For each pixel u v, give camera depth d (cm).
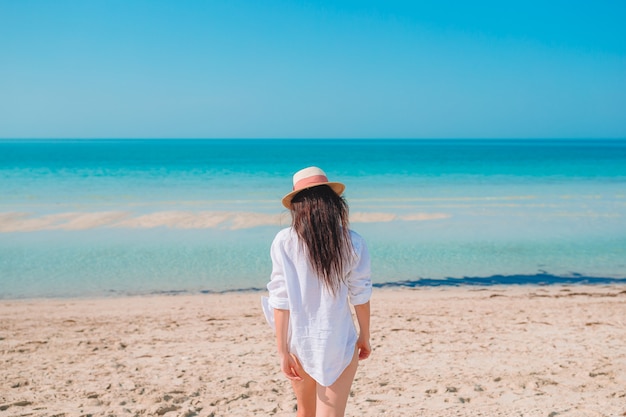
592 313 820
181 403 437
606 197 2397
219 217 1767
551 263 1224
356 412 415
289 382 498
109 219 1730
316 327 257
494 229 1608
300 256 257
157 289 1012
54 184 2934
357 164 5416
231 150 11225
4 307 880
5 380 503
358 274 261
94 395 456
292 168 4609
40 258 1236
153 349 630
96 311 853
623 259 1263
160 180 3262
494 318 789
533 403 430
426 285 1047
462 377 509
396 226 1652
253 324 767
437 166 5012
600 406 420
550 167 4794
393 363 565
